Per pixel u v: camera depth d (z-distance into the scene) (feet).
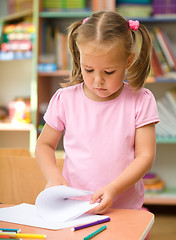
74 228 2.79
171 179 10.48
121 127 3.96
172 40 10.20
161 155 10.49
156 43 9.48
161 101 9.62
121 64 3.52
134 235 2.68
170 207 10.42
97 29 3.48
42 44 9.70
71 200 3.38
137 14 9.39
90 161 3.97
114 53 3.41
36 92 9.45
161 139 9.36
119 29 3.57
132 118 3.97
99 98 4.09
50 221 3.00
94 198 3.28
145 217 3.10
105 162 3.94
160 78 9.28
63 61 9.70
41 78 9.80
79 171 4.00
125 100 4.05
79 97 4.18
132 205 3.97
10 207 3.40
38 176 4.39
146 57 4.10
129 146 3.96
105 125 4.01
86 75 3.54
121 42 3.49
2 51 9.77
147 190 9.50
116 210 3.32
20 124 9.75
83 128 4.05
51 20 10.37
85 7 9.83
